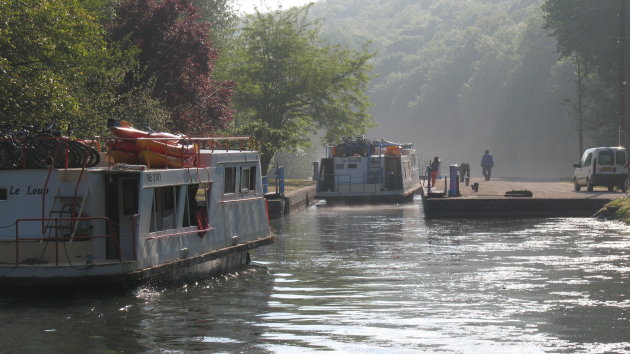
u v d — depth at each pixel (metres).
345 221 41.41
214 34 71.62
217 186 22.75
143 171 19.16
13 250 18.80
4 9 26.17
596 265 23.91
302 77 73.12
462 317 16.77
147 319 16.58
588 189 49.38
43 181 19.20
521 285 20.59
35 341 14.73
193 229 21.41
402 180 54.78
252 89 72.69
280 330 15.66
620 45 50.09
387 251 28.16
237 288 20.44
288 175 113.12
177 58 43.53
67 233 18.97
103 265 18.19
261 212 25.53
